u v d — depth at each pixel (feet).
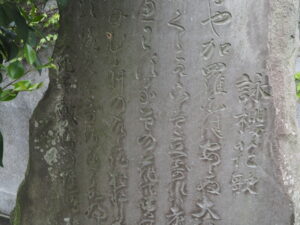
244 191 3.88
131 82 4.11
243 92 3.78
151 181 4.18
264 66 3.68
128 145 4.20
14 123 6.53
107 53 4.14
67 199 4.46
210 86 3.88
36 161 4.49
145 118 4.11
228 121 3.86
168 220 4.17
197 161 4.01
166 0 3.92
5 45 3.47
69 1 4.21
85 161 4.36
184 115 4.00
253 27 3.68
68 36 4.27
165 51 3.97
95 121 4.28
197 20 3.85
